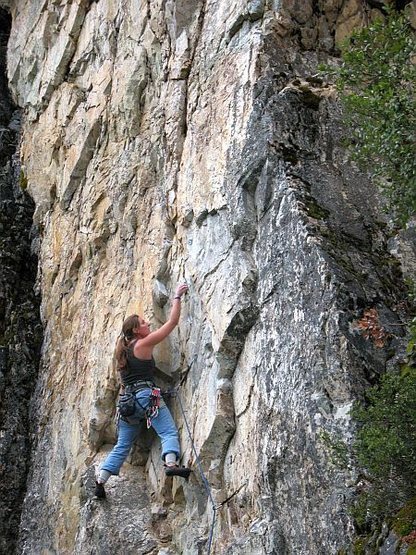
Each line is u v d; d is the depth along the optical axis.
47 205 10.40
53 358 9.41
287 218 6.44
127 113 8.98
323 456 5.48
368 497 5.11
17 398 9.53
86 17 10.30
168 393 7.38
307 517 5.50
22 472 9.17
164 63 8.59
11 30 12.13
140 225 8.40
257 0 7.62
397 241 6.55
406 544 4.69
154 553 6.97
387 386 5.22
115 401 8.10
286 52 7.47
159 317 7.73
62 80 10.55
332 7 7.82
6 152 11.44
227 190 7.07
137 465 7.62
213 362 6.83
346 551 5.09
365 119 6.07
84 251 9.24
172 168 8.09
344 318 5.79
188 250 7.53
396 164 5.63
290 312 6.16
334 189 6.68
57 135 10.33
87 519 7.49
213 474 6.62
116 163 9.02
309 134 6.95
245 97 7.26
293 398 5.86
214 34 8.06
